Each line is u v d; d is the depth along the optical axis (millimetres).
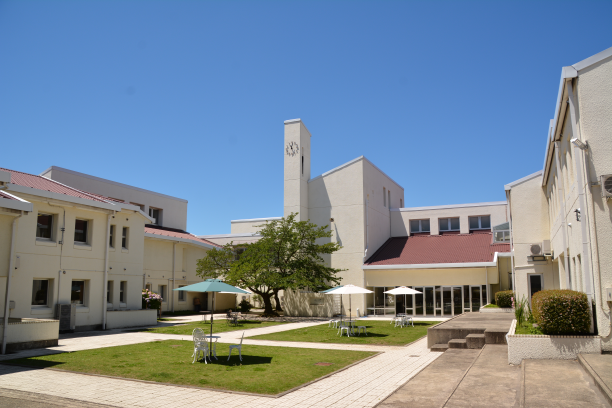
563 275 19203
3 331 14023
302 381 10383
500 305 26484
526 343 10977
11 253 14477
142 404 8359
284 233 30859
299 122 37250
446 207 39719
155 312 24938
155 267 33375
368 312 33812
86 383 9969
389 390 9641
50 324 15703
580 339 10680
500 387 8789
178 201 44188
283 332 21359
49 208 19516
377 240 37938
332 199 36438
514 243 24219
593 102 11266
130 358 13195
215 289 12758
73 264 20375
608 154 10992
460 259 32438
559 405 7250
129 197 38625
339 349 15555
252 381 10289
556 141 15859
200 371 11367
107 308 22984
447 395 8578
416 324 25406
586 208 11266
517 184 24578
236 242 44625
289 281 29031
